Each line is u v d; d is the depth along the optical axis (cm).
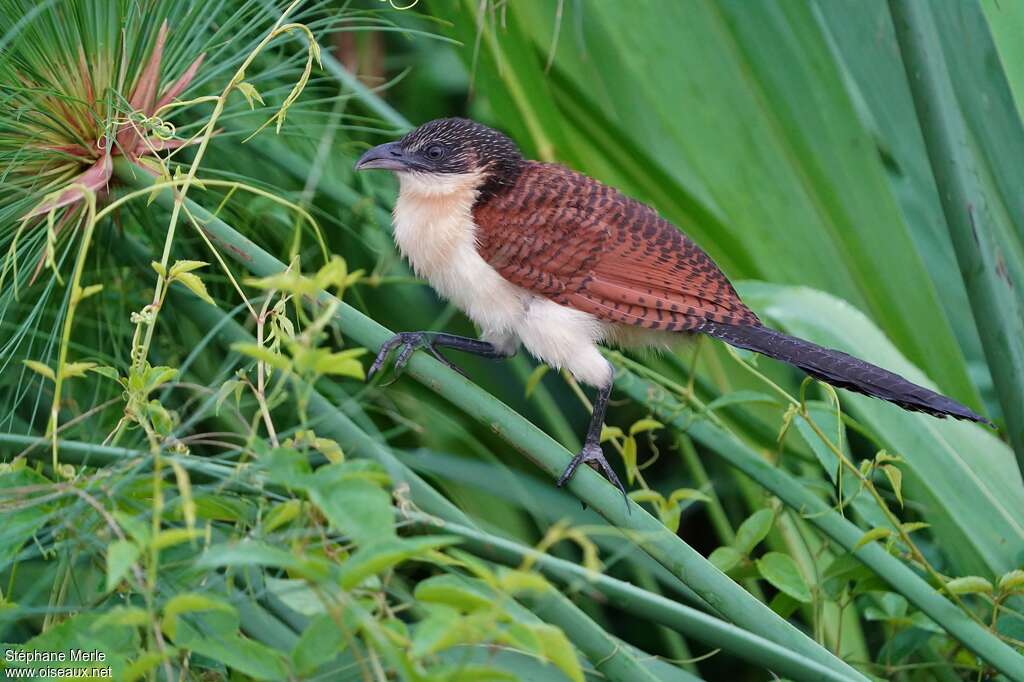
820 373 546
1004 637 533
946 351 734
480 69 709
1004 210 677
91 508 383
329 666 391
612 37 758
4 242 520
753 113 759
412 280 683
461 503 728
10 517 374
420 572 568
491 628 285
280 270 478
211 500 383
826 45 750
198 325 555
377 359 512
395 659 291
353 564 284
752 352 586
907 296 745
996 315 571
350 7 721
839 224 753
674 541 466
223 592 407
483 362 816
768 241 758
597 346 625
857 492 545
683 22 756
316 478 313
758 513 568
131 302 659
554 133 730
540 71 707
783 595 570
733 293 605
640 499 553
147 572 311
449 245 604
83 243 396
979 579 518
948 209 577
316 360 319
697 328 582
